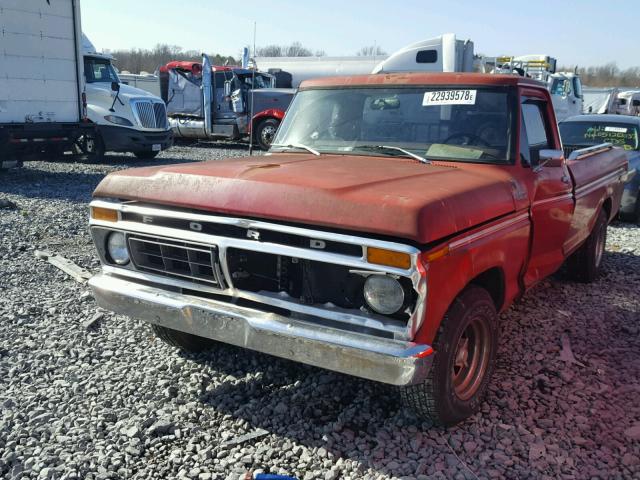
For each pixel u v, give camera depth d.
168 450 3.18
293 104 4.85
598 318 5.22
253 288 3.25
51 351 4.23
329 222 2.87
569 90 22.89
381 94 4.43
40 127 12.52
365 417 3.51
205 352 4.30
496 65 19.58
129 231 3.52
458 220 3.00
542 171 4.29
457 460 3.13
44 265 6.29
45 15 12.36
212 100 22.06
